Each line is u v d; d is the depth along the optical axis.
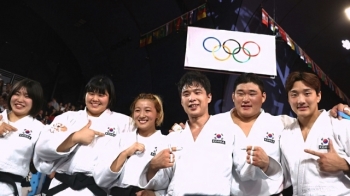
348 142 2.27
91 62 11.99
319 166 2.18
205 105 2.52
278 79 10.06
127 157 2.56
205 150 2.34
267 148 2.46
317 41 11.09
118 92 11.46
